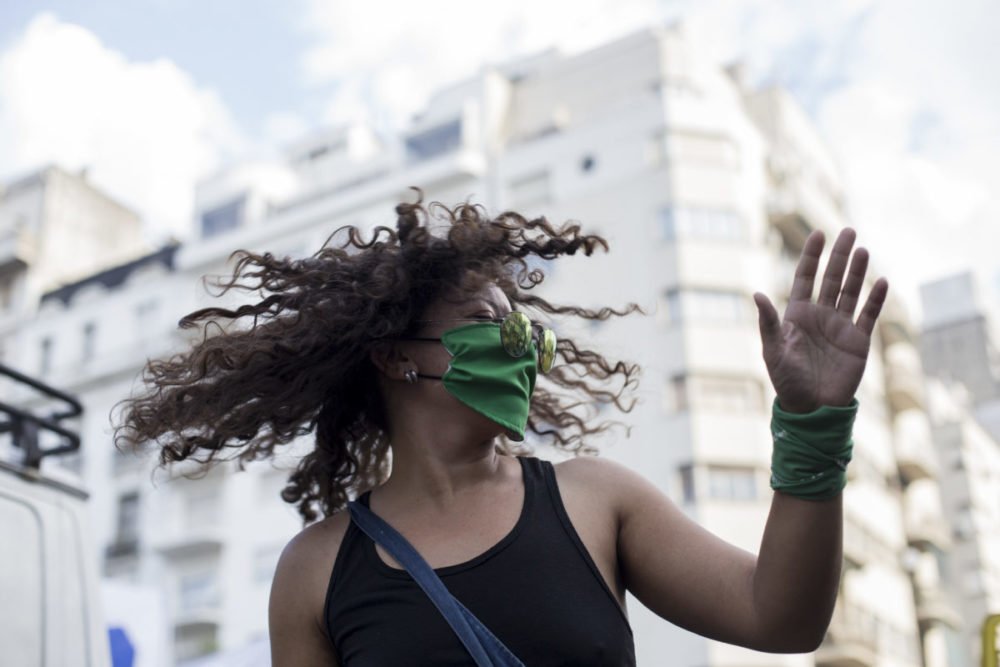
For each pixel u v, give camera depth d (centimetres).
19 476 312
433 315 205
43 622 296
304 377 216
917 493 3725
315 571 192
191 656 2780
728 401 2538
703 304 2620
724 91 3216
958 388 5047
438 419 199
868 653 2703
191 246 3369
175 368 229
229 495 2881
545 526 185
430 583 177
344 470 242
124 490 3050
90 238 3862
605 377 266
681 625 190
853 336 175
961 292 5197
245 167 3528
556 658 172
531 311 259
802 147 3625
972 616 3969
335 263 221
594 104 3095
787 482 173
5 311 3653
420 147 3300
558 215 2861
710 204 2750
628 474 200
